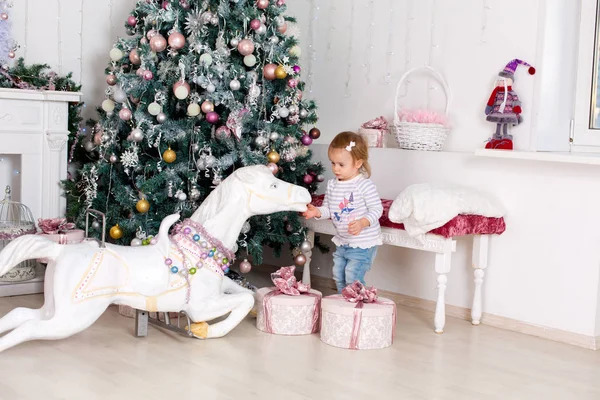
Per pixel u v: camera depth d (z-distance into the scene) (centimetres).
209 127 389
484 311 397
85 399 258
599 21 419
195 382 279
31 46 450
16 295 410
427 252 423
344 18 498
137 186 385
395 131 441
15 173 449
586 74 421
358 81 491
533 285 379
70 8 465
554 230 371
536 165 375
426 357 325
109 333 340
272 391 272
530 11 402
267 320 351
